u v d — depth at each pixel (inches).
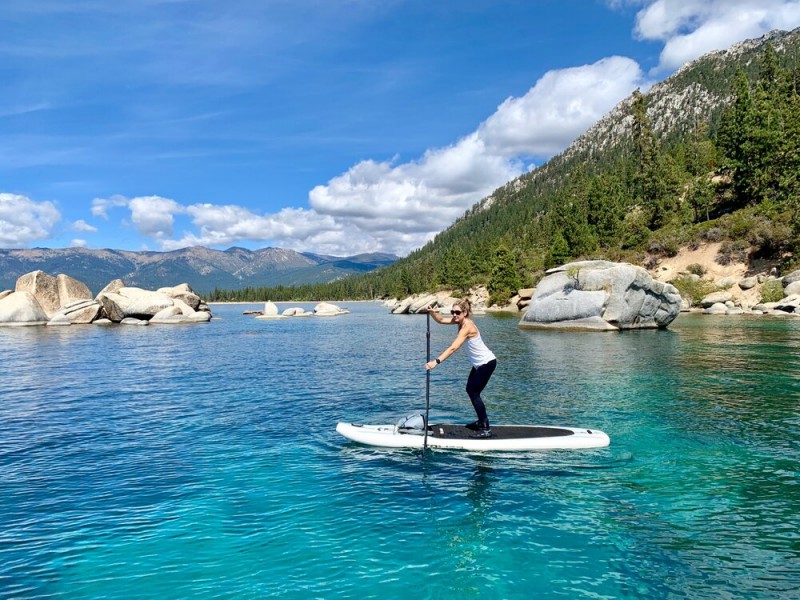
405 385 634.8
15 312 1765.5
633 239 2822.3
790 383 582.6
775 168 2578.7
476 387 378.6
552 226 4566.9
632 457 342.3
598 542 226.1
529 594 185.2
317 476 315.6
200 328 1754.4
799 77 3695.9
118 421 465.1
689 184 3627.0
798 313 1600.6
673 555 213.2
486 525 244.5
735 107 2731.3
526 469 323.6
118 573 203.0
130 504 274.2
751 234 2142.0
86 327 1759.4
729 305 1937.7
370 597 183.9
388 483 302.4
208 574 201.6
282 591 188.5
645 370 686.5
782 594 183.0
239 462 344.2
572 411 470.3
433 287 4611.2
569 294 1363.2
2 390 623.2
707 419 433.7
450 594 185.9
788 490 281.6
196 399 559.5
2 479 316.5
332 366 813.2
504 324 1649.9
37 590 191.5
